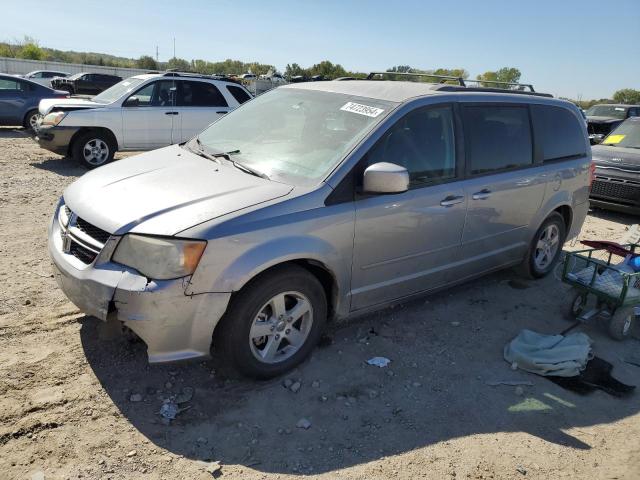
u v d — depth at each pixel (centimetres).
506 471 289
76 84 2927
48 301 424
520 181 488
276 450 291
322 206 345
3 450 271
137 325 298
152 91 1066
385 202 376
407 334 429
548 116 533
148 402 319
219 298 306
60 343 366
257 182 354
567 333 459
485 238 471
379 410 332
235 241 307
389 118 387
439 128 423
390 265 397
